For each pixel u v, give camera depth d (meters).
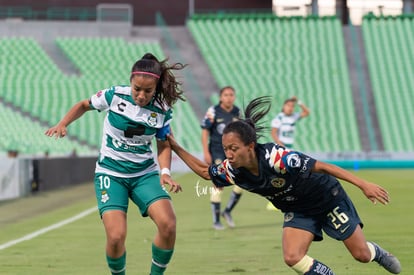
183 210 54.06
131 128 22.59
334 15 143.50
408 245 35.25
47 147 102.50
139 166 23.03
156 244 22.52
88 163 91.38
